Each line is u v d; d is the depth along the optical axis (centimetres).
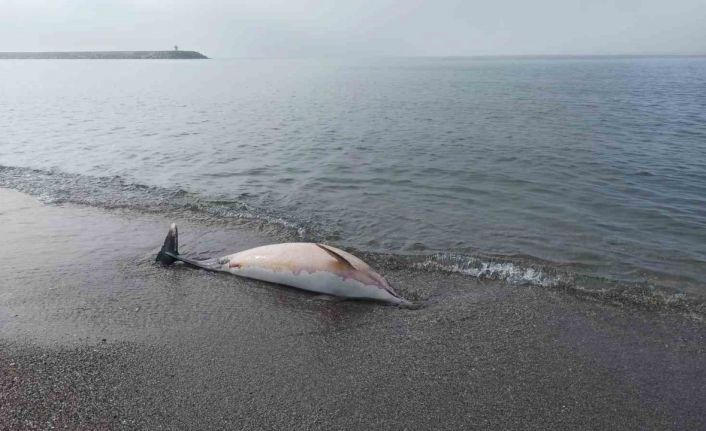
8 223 895
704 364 508
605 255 787
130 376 468
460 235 870
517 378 478
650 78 5581
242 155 1500
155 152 1544
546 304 629
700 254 792
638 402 448
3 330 542
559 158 1469
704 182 1207
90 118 2305
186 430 400
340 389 456
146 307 606
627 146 1644
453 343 538
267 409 427
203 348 520
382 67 10838
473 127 2053
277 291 659
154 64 11050
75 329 548
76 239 826
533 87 4341
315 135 1855
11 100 3111
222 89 4256
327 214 975
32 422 402
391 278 705
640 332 568
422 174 1282
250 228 895
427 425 412
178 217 951
